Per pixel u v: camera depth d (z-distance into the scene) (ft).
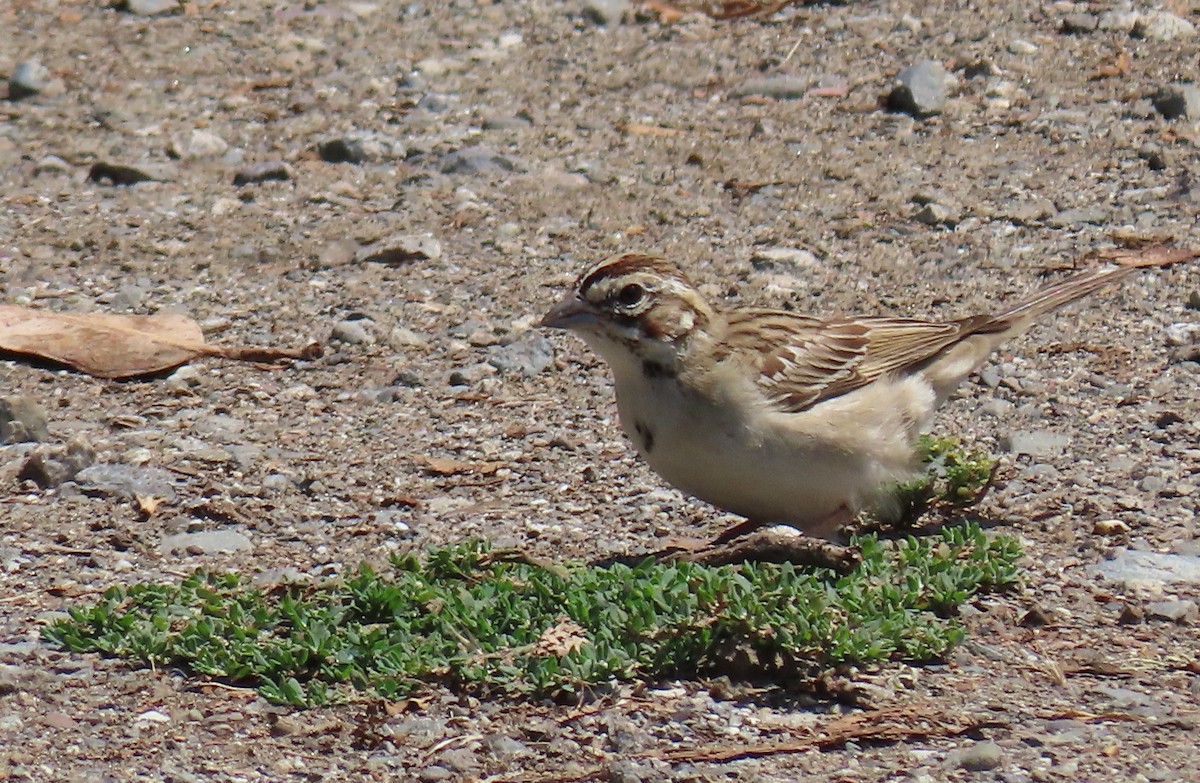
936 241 53.72
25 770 26.04
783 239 54.13
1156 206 55.42
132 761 26.35
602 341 33.19
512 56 71.20
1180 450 39.42
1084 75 65.72
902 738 26.55
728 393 32.68
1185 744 26.22
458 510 37.42
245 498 38.09
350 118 65.16
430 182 59.36
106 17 75.15
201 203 57.93
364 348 47.44
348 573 31.78
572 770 25.80
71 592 33.06
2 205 57.47
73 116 65.41
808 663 28.19
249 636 29.30
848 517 34.17
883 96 64.85
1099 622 30.66
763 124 63.10
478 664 28.22
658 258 33.65
